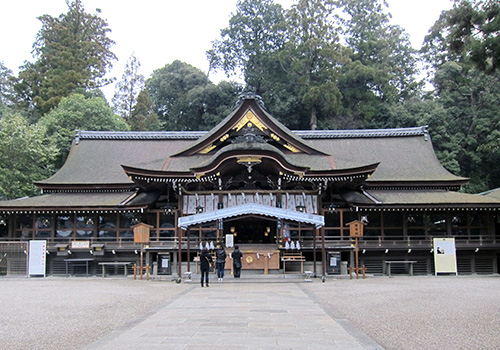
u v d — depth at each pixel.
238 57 89.12
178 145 44.78
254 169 33.97
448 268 33.47
